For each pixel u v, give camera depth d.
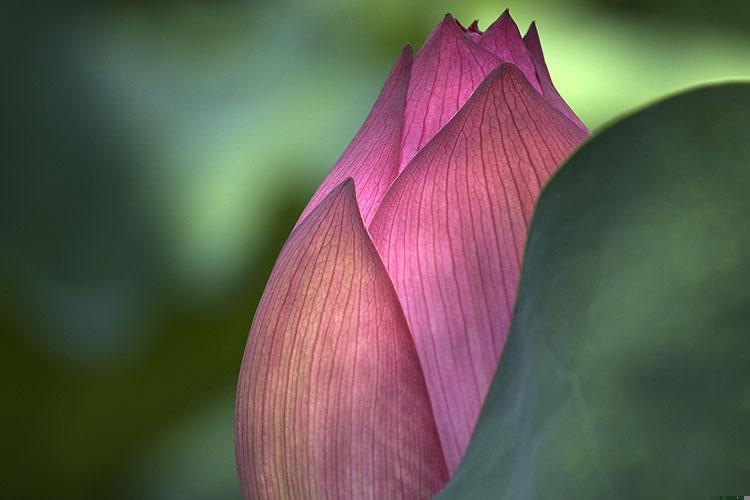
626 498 0.42
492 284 0.50
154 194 1.00
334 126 1.02
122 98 1.04
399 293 0.50
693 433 0.42
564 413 0.43
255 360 0.52
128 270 0.96
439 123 0.51
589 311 0.43
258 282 0.95
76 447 0.91
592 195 0.43
